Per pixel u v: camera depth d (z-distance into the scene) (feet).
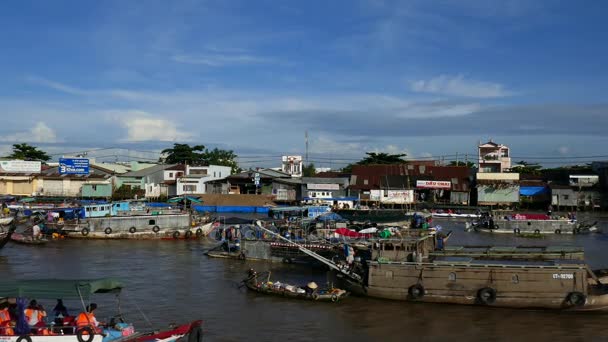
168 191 339.36
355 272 102.12
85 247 162.61
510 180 318.65
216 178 345.72
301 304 94.43
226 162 436.76
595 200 311.27
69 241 175.63
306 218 186.50
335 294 95.96
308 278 116.88
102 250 156.56
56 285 67.82
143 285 109.29
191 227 184.55
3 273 121.80
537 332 79.77
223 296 100.27
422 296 92.99
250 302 95.91
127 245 167.32
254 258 137.49
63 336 63.46
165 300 97.45
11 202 271.90
